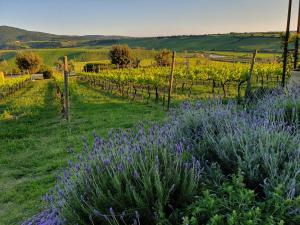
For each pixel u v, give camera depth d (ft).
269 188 5.95
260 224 4.83
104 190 6.67
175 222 5.71
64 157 19.24
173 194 6.48
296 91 15.05
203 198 5.86
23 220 11.08
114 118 33.68
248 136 8.07
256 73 64.85
